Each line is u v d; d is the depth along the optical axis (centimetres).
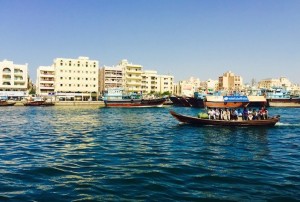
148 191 1493
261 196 1425
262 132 3834
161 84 17888
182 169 1928
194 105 10794
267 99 11150
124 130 4175
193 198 1398
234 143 3008
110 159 2236
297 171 1886
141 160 2202
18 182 1639
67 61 13325
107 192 1477
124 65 14838
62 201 1360
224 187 1559
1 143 2989
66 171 1875
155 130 4150
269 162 2144
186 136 3519
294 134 3666
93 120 5806
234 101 9744
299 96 12219
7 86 12556
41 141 3134
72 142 3075
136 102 10750
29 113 7550
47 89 13400
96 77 13738
